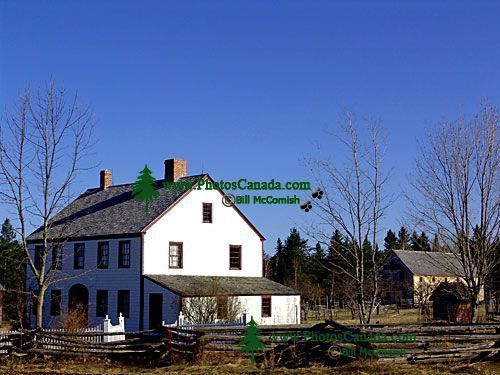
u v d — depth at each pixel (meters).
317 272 74.75
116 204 48.00
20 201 26.73
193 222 44.72
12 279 54.25
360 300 25.14
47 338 23.89
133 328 41.88
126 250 43.22
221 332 22.38
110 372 20.30
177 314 39.09
